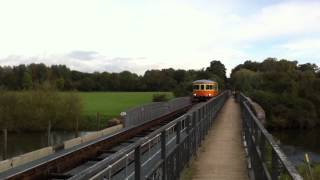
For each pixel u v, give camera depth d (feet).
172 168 29.81
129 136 63.77
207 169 38.60
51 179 35.12
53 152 51.24
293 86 329.31
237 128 75.56
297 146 199.93
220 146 53.57
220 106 123.95
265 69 403.34
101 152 48.55
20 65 353.10
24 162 43.88
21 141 163.43
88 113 221.66
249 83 352.90
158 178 24.59
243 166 39.86
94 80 487.20
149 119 93.15
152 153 27.58
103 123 201.67
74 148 45.91
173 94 259.80
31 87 218.59
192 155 42.93
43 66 381.19
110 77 492.54
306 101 305.73
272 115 285.43
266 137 19.29
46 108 196.24
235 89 372.17
